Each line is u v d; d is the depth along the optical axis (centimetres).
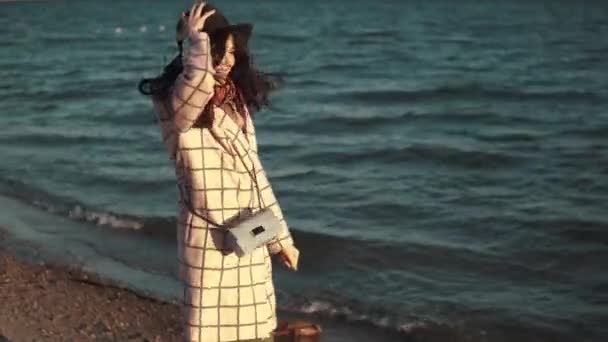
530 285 750
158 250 843
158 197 1069
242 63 321
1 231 902
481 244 859
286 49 3925
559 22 6291
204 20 315
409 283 748
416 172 1237
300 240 864
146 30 6119
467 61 3294
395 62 3269
